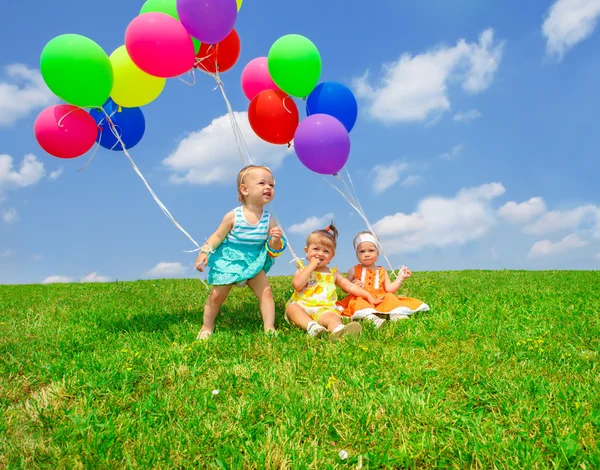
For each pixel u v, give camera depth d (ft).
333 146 15.55
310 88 16.20
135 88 15.33
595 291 22.13
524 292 22.00
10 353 12.97
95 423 8.55
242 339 13.67
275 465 7.23
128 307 20.54
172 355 11.99
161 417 8.84
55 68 13.39
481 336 13.67
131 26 14.05
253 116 16.58
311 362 11.44
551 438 7.65
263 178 15.03
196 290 26.12
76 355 12.42
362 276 18.10
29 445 7.93
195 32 14.69
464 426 8.21
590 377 10.12
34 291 27.81
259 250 15.25
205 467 7.43
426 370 10.69
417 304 16.83
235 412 8.95
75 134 14.30
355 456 7.42
